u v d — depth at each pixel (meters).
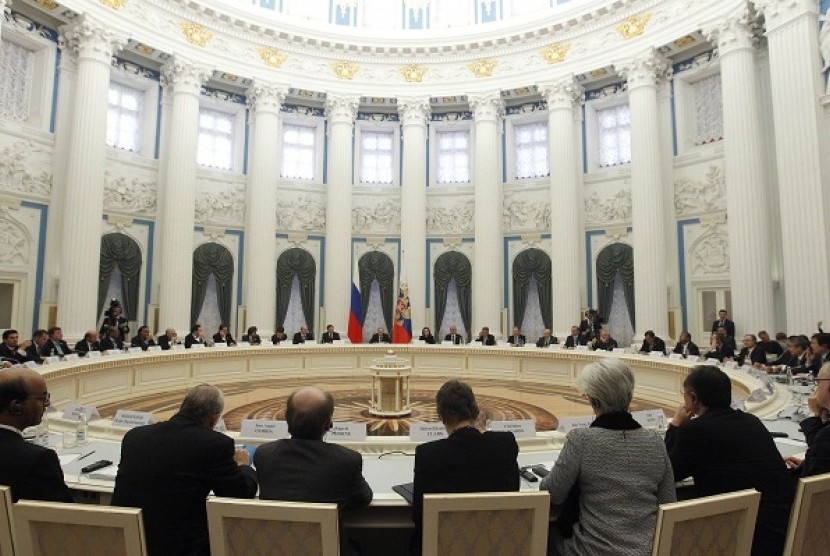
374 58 15.40
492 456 2.13
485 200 14.95
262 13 14.43
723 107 11.14
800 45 9.16
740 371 6.60
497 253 14.95
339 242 15.19
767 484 2.24
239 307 14.70
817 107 8.95
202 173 14.40
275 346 10.66
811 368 6.47
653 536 1.90
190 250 13.34
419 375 11.27
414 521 2.15
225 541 1.77
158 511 2.05
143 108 13.70
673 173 13.12
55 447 3.33
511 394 9.05
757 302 10.41
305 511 1.71
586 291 14.48
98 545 1.76
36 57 11.70
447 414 2.29
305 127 16.19
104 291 12.58
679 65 13.10
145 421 3.82
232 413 7.43
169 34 13.07
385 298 15.92
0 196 10.89
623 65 13.11
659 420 3.91
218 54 13.92
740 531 1.85
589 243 14.54
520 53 14.71
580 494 2.19
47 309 11.47
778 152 9.44
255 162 14.61
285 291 15.30
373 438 3.52
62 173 11.80
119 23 12.07
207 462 2.12
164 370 9.00
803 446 3.28
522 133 15.91
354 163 16.20
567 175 14.05
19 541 1.77
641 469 2.08
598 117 14.89
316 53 15.10
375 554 2.58
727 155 10.99
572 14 13.67
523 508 1.80
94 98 11.62
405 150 15.48
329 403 2.26
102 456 3.11
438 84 15.35
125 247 12.95
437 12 15.87
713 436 2.29
